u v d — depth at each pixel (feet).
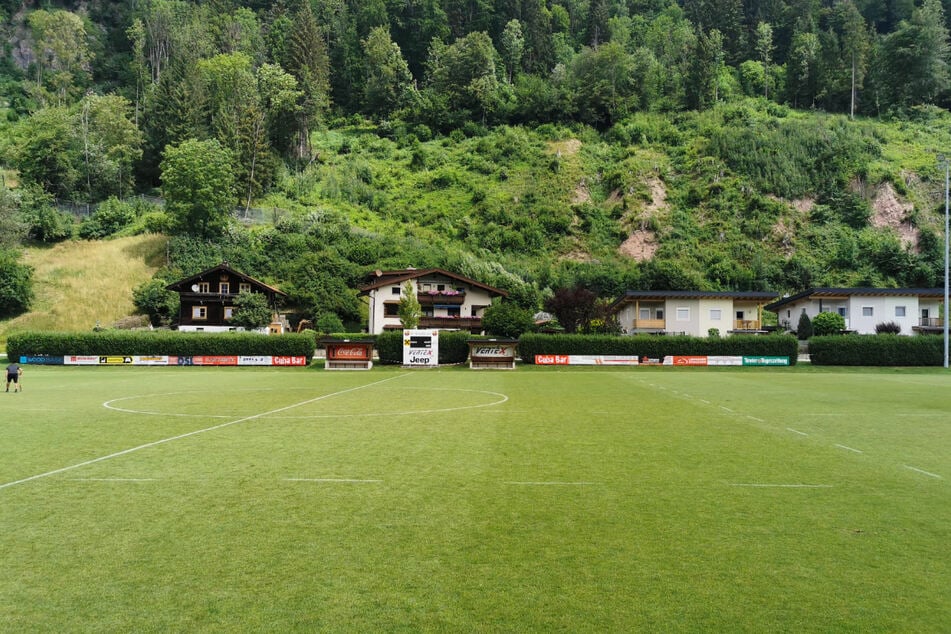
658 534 24.39
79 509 27.84
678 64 479.00
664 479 33.47
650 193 333.62
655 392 86.53
